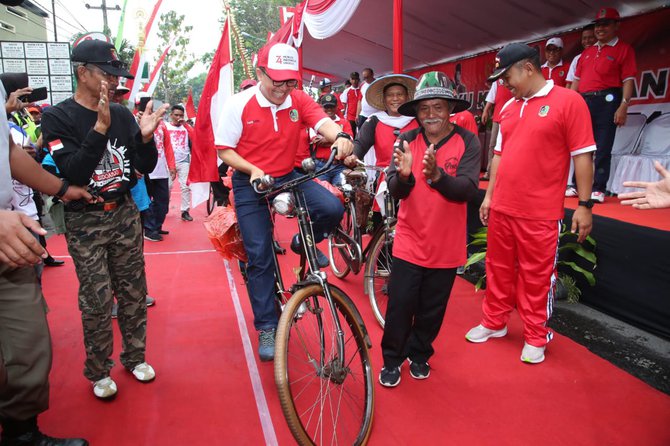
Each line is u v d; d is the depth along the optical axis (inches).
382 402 111.2
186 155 319.9
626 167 236.1
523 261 128.3
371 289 152.8
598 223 161.3
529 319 129.2
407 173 99.8
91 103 103.7
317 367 98.3
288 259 223.1
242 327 152.7
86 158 93.9
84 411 107.1
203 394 114.4
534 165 122.9
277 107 116.3
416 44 391.2
